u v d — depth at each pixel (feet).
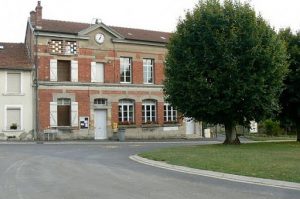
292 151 71.92
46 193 35.60
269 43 88.33
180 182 41.24
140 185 39.45
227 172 46.96
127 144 104.22
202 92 86.99
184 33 90.48
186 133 142.61
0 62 115.75
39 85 117.80
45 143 104.47
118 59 130.11
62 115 121.80
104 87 127.13
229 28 87.15
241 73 85.46
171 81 91.15
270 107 88.63
